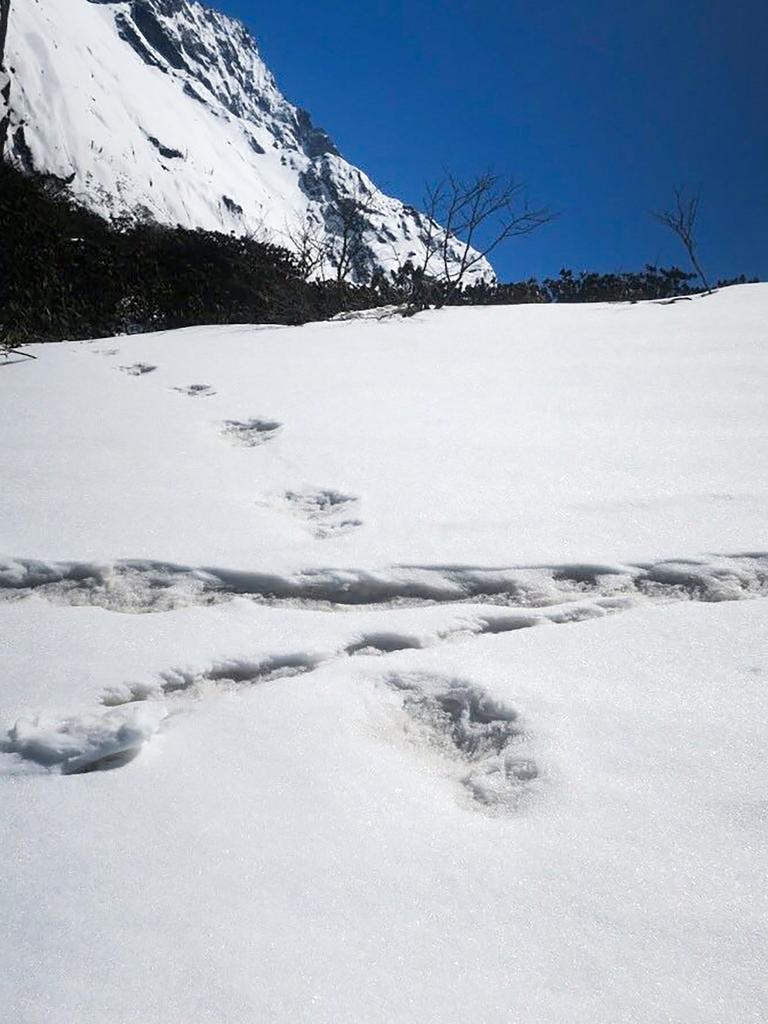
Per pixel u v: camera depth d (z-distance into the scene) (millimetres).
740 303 7062
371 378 4855
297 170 121375
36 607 2312
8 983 1097
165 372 5277
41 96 68875
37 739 1631
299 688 1833
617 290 12039
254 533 2713
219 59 133375
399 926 1178
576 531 2570
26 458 3551
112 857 1334
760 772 1466
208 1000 1065
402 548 2525
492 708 1731
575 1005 1044
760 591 2207
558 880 1252
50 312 9141
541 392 4340
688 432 3502
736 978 1071
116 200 65875
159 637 2104
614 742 1575
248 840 1364
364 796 1474
